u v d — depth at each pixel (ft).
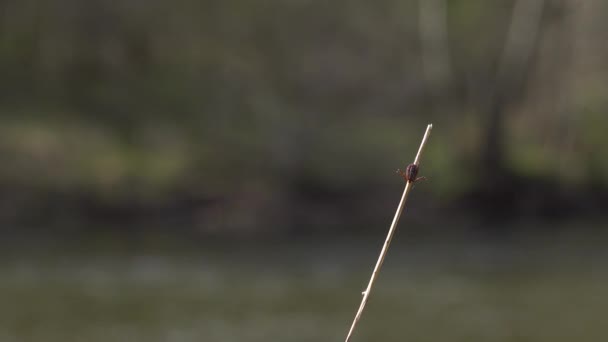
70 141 106.63
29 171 99.76
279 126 109.50
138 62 119.24
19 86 115.44
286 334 55.47
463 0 123.65
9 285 67.82
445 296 66.39
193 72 117.80
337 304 64.03
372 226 98.22
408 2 124.67
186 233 93.20
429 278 73.05
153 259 80.02
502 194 105.81
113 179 100.53
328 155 106.73
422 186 104.99
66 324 56.95
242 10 122.52
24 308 60.90
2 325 56.29
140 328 56.44
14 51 118.73
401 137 112.27
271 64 118.73
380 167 106.52
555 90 118.52
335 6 124.26
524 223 102.01
